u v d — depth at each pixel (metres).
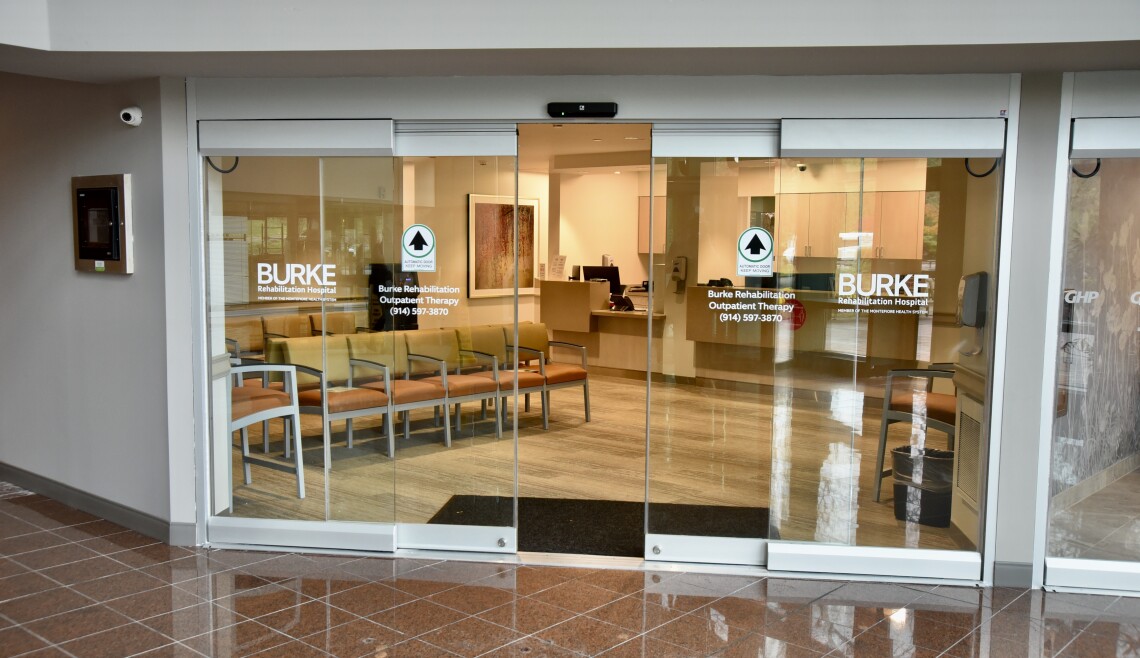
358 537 5.99
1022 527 5.55
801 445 5.70
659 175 5.67
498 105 5.62
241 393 6.04
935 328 5.53
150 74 5.71
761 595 5.33
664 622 4.93
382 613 5.00
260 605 5.09
